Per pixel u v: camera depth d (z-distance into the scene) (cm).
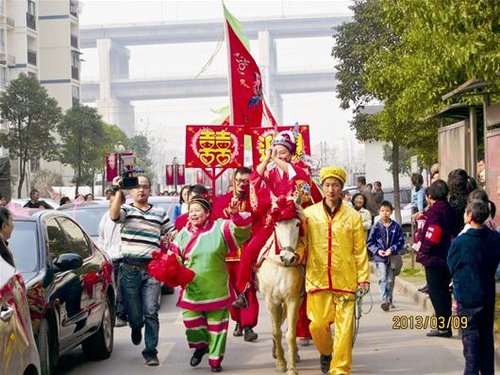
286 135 1020
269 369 1048
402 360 1091
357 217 953
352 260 952
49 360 888
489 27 1267
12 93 5369
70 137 6116
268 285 977
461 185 1227
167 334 1328
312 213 961
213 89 15650
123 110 16262
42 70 8662
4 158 2069
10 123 5656
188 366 1080
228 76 1401
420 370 1031
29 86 5381
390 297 1532
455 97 1678
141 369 1065
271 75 15775
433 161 2703
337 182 952
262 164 1019
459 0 1259
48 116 5441
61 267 927
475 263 877
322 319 956
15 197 6488
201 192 1073
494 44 1284
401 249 1527
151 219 1088
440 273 1218
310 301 962
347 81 3019
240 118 1403
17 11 7625
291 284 962
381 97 2445
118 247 1369
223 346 1038
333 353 946
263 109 1428
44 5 8656
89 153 6162
